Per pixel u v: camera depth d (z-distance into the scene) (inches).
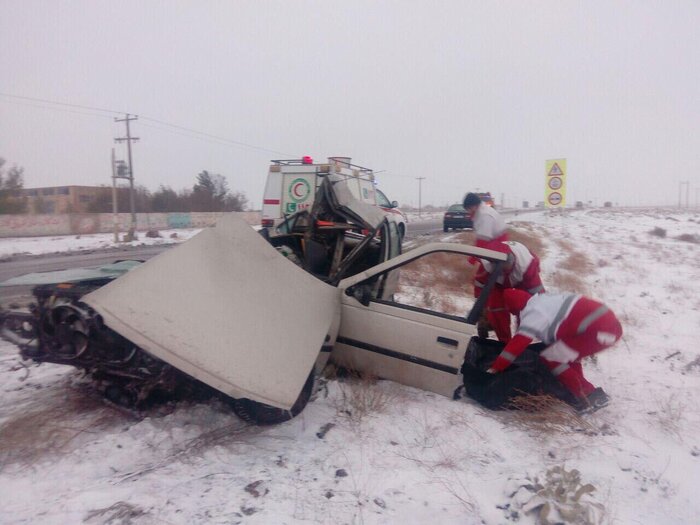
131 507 118.6
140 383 162.1
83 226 1606.8
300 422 169.0
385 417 173.2
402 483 134.7
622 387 215.5
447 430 166.1
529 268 215.6
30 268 616.7
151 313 136.8
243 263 171.0
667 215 2300.7
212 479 133.3
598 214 2148.1
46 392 186.9
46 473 135.6
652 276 581.0
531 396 179.0
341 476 137.7
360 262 257.4
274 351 152.8
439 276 332.5
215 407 174.6
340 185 240.7
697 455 158.7
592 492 133.6
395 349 190.4
